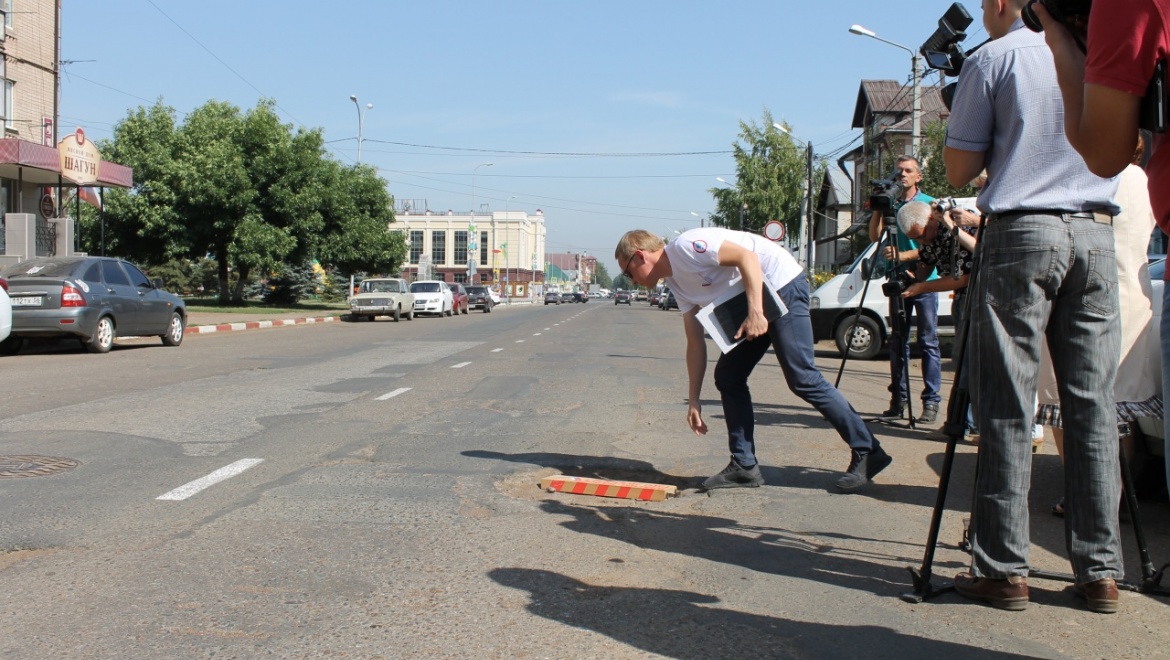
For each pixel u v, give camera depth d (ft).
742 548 14.10
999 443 11.10
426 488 17.71
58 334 48.70
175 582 12.22
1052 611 11.37
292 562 13.12
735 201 176.45
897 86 144.05
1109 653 10.14
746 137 176.86
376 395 31.91
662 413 28.02
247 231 115.34
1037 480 18.85
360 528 14.89
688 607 11.58
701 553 13.84
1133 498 12.11
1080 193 10.58
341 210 133.18
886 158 123.85
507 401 30.66
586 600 11.78
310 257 129.39
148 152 118.73
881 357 54.90
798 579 12.67
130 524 14.94
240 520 15.25
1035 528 15.33
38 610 11.18
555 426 25.32
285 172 120.67
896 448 22.36
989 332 10.87
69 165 78.13
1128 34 6.87
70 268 49.75
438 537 14.47
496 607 11.49
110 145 120.47
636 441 23.07
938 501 11.64
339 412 27.71
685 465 20.24
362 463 20.02
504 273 372.38
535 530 14.96
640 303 298.35
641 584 12.42
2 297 38.96
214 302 140.26
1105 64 7.01
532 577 12.64
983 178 15.51
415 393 32.60
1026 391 10.91
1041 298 10.66
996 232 10.78
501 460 20.49
